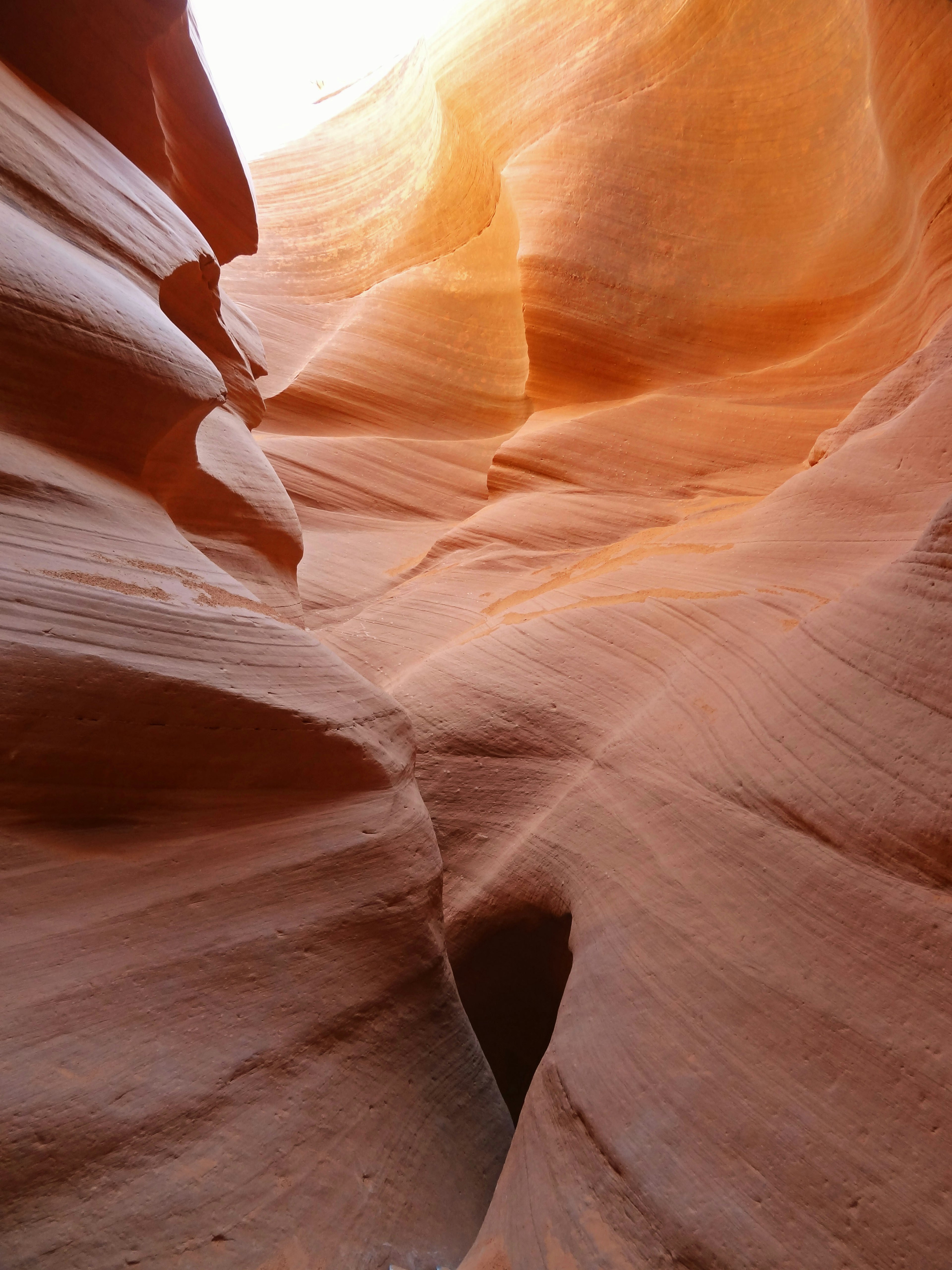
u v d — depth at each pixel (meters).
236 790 2.45
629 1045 2.43
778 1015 2.26
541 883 3.55
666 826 3.15
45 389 2.50
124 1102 1.68
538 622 5.05
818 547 4.52
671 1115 2.17
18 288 2.32
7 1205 1.45
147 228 3.42
